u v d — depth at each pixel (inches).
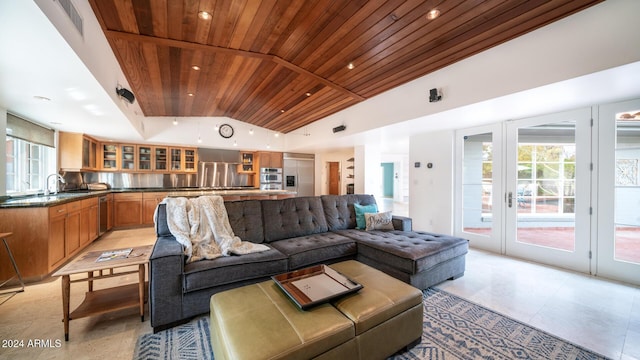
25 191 137.3
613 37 72.2
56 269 114.5
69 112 125.3
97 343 66.6
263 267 86.4
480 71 104.5
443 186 170.9
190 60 122.3
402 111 141.6
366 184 238.8
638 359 61.7
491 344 67.3
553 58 84.0
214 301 60.3
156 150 245.3
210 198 105.1
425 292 97.5
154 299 70.6
